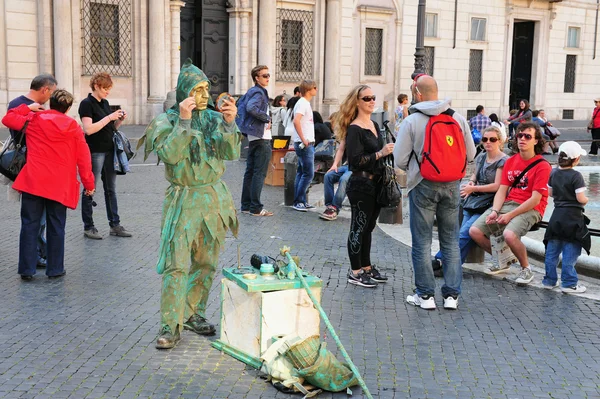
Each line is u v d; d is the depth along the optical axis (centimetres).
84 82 2273
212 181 503
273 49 2666
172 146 468
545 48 3556
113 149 838
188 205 493
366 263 691
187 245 496
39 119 647
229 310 495
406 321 584
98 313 579
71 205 671
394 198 648
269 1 2616
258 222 970
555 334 562
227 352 495
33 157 652
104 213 991
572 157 665
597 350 530
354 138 645
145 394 431
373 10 2903
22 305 595
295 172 1093
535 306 634
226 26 2641
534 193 684
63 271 682
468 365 494
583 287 679
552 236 676
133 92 2383
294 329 471
